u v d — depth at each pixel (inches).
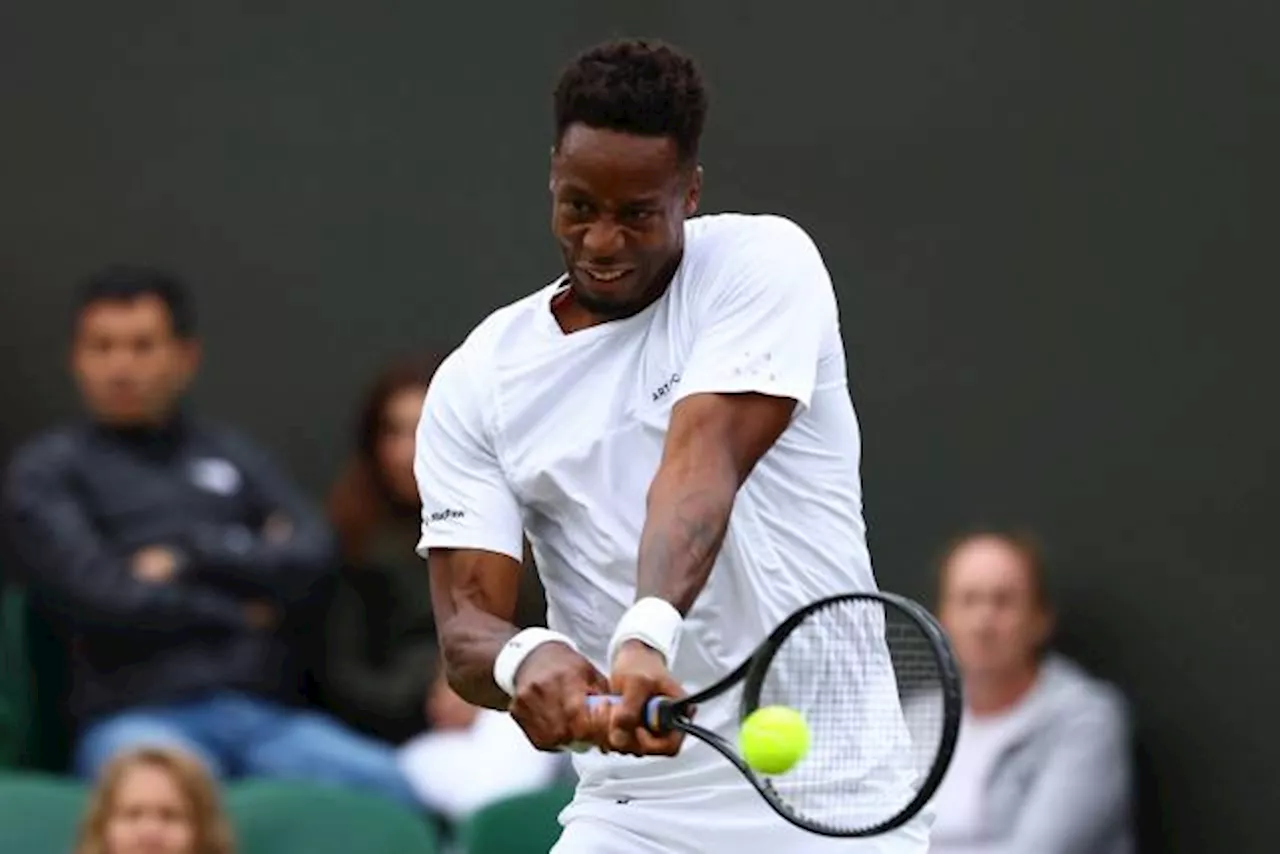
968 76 1112.2
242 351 1187.3
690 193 578.9
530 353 597.9
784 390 570.3
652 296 589.0
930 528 1117.1
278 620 1083.9
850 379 1124.5
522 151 1162.0
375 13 1175.0
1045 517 1106.1
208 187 1188.5
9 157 1197.7
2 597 1163.9
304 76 1181.1
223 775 1061.8
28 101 1197.1
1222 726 1086.4
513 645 567.5
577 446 592.1
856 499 608.4
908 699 597.3
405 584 1093.8
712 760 599.2
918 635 598.2
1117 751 1016.2
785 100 1127.6
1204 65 1091.3
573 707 552.4
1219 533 1089.4
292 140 1182.3
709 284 583.5
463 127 1168.8
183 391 1139.9
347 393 1179.3
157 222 1190.9
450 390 608.7
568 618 609.3
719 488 556.7
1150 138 1096.8
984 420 1112.2
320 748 1056.2
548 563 611.8
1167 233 1095.6
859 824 590.9
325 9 1179.3
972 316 1113.4
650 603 538.0
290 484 1112.8
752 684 552.4
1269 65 1083.9
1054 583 1104.8
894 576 1120.2
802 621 544.7
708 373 571.5
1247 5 1085.8
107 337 1079.6
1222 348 1090.1
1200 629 1090.1
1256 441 1085.8
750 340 572.4
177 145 1189.1
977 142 1111.6
